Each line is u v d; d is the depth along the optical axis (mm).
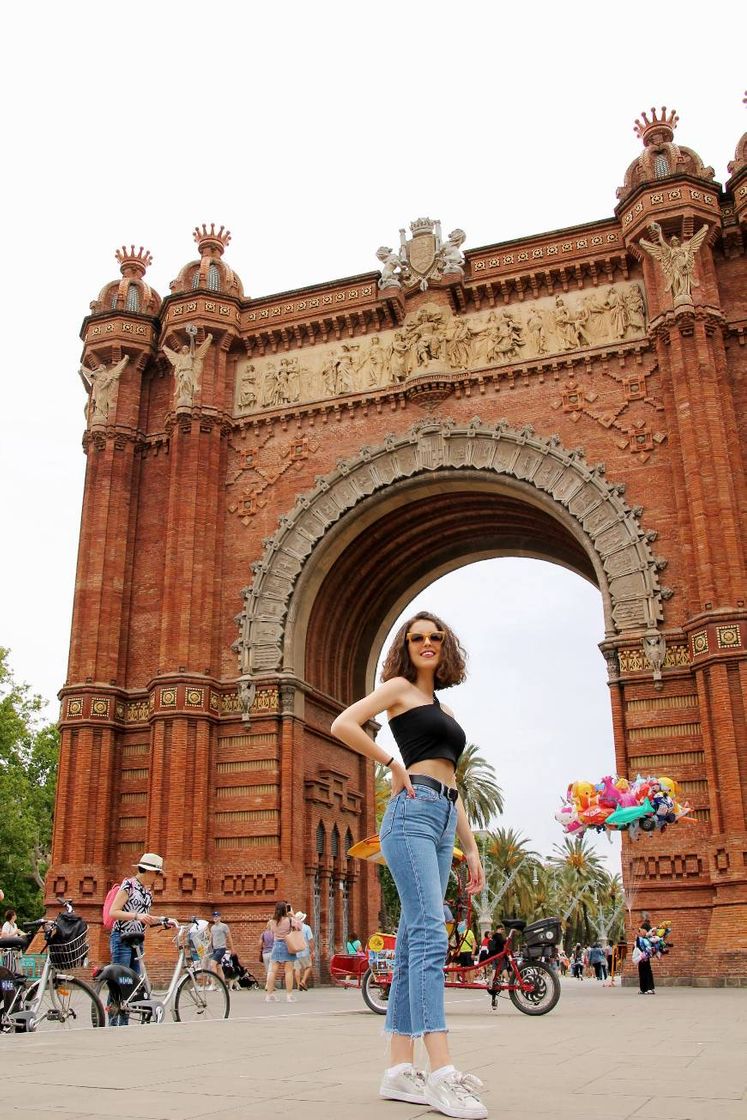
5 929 30859
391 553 46250
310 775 41375
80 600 42625
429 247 43031
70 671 41781
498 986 21016
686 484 35469
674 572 35781
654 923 32500
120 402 45125
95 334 45969
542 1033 14586
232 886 37906
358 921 44219
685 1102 6766
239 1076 8250
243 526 42719
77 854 39000
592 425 38812
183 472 42562
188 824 37969
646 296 38875
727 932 30484
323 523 41438
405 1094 6801
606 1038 13312
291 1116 6094
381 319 43312
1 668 76250
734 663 32594
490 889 91688
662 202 37938
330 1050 10938
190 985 17484
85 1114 6117
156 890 37031
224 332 44438
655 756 34031
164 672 39875
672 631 35031
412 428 41125
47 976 15734
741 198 38156
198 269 45812
